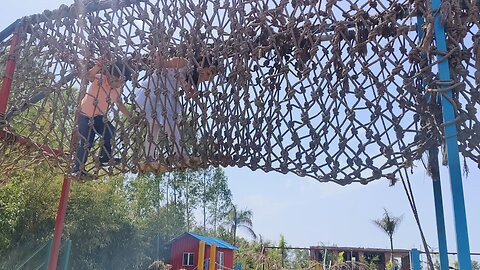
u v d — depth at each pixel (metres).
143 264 20.97
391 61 2.20
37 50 3.31
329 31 2.38
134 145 2.84
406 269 13.89
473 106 2.00
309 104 2.35
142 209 24.66
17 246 12.88
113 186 18.00
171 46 2.92
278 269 14.70
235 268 12.53
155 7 2.85
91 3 3.05
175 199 27.78
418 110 2.19
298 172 2.35
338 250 25.02
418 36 2.28
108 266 18.66
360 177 2.24
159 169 2.84
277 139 2.43
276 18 2.59
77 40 3.11
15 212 12.49
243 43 2.57
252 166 2.48
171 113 2.88
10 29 3.53
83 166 3.05
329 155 2.29
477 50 2.01
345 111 2.27
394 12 2.27
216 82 2.66
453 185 1.87
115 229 18.48
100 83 3.01
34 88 3.32
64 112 3.15
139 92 3.07
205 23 2.71
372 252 25.48
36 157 3.74
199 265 9.32
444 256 2.38
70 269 15.86
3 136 3.33
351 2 2.31
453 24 2.04
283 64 2.45
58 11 3.24
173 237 24.84
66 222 15.70
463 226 1.80
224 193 31.02
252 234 27.77
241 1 2.62
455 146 1.92
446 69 2.01
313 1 2.40
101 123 3.25
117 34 2.96
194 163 2.71
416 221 2.41
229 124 2.60
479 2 2.10
